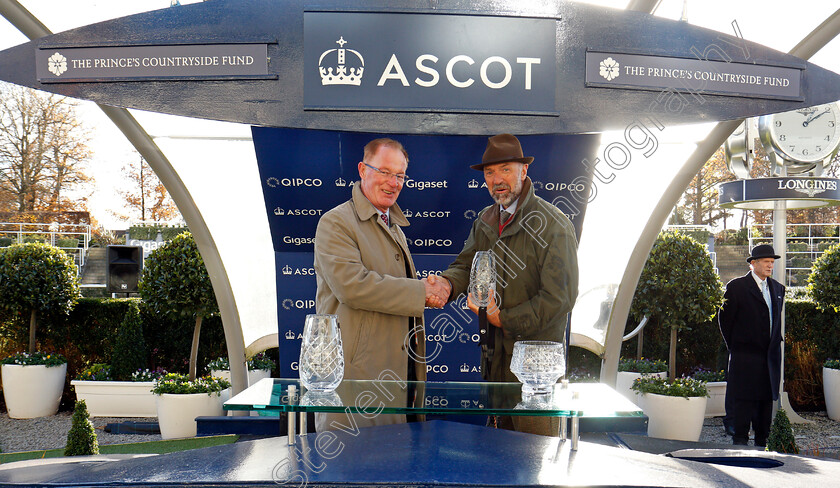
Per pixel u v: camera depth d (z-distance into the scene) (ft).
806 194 21.15
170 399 21.95
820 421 25.43
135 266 32.73
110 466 5.31
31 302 27.50
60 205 79.20
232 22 6.79
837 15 12.94
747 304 19.38
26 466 5.97
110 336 29.27
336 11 6.81
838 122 22.75
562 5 7.06
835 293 26.55
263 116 6.83
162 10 6.79
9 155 75.31
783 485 4.90
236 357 17.22
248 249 17.83
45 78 6.73
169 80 6.78
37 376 26.43
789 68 7.35
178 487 4.65
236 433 16.26
